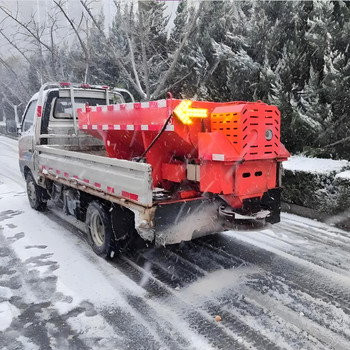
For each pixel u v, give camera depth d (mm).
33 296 3438
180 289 3549
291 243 4824
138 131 4289
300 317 3014
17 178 10367
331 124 6555
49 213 6539
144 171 3355
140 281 3736
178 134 3693
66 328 2916
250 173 3768
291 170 6207
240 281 3699
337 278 3725
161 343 2703
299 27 7641
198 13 9250
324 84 6656
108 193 4016
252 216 3725
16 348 2674
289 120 7312
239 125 3453
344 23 6613
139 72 12031
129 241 4305
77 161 4730
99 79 14797
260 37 8203
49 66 15961
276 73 7355
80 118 5688
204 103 3799
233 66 8211
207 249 4641
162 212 3510
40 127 6098
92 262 4250
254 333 2803
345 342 2676
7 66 15844
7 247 4754
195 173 3859
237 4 10117
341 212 5496
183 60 10641
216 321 2977
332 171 5812
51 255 4473
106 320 3021
